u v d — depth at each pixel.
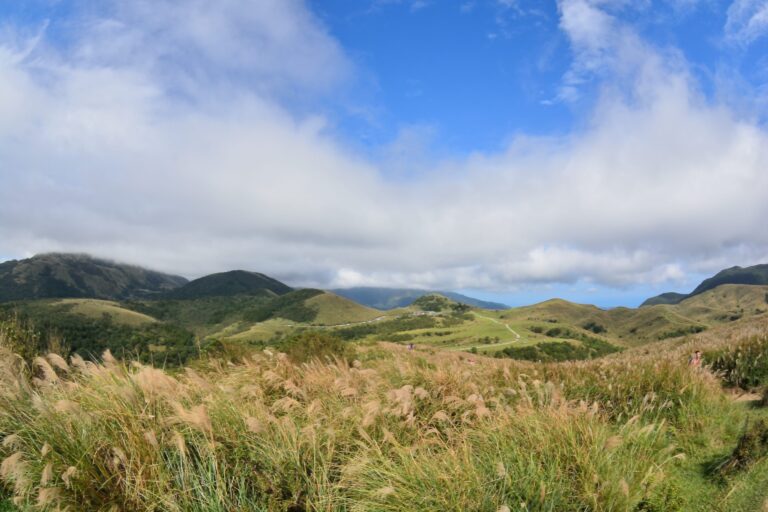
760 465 4.12
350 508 3.89
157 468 3.77
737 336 12.38
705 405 6.31
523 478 3.88
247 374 7.73
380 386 7.00
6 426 4.20
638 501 3.84
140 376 4.78
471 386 7.07
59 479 3.70
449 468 4.04
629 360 9.45
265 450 4.27
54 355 5.24
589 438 4.45
